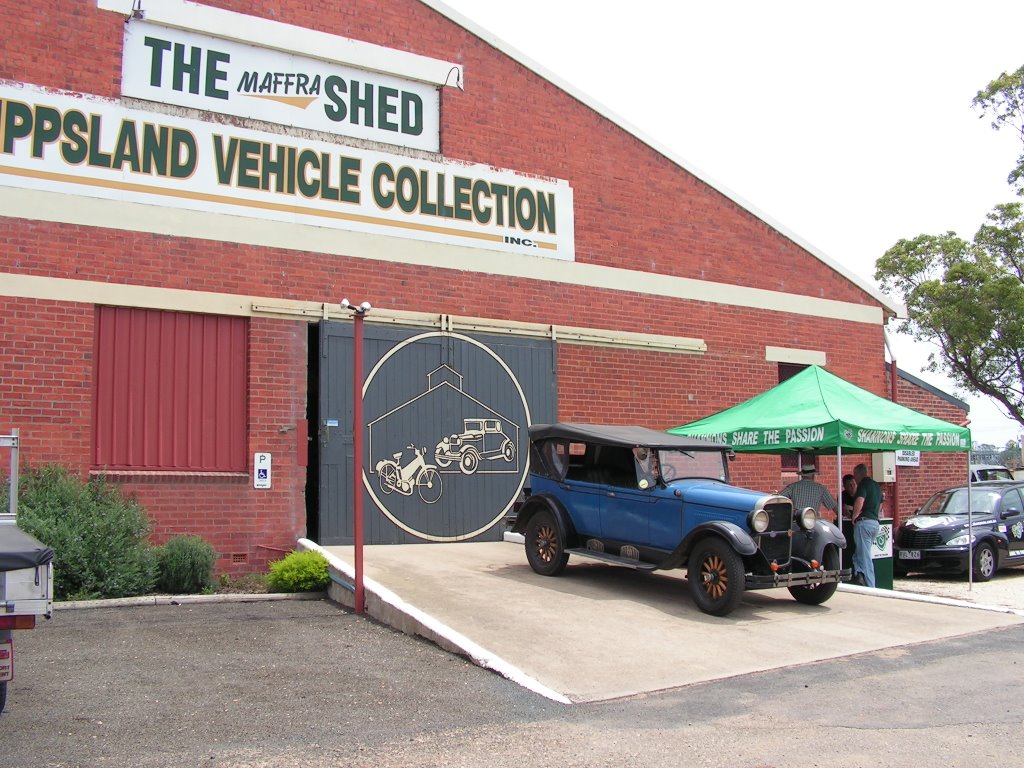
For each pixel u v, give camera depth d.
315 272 13.38
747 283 17.97
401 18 14.57
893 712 6.67
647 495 10.69
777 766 5.51
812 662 8.15
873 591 11.70
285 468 12.80
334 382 13.33
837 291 19.27
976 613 10.48
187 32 12.93
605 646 8.45
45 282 11.59
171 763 5.37
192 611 9.88
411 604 9.68
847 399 13.45
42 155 11.77
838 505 13.24
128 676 7.21
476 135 15.06
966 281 28.22
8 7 11.80
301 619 9.57
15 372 11.31
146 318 12.26
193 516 12.16
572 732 6.12
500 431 14.71
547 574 11.59
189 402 12.40
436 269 14.41
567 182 15.95
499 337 14.88
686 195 17.39
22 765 5.25
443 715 6.45
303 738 5.88
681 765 5.50
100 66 12.27
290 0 13.65
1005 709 6.77
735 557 9.61
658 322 16.66
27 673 7.21
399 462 13.77
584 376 15.71
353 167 13.88
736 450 14.17
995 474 22.36
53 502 10.41
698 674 7.68
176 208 12.50
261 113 13.30
